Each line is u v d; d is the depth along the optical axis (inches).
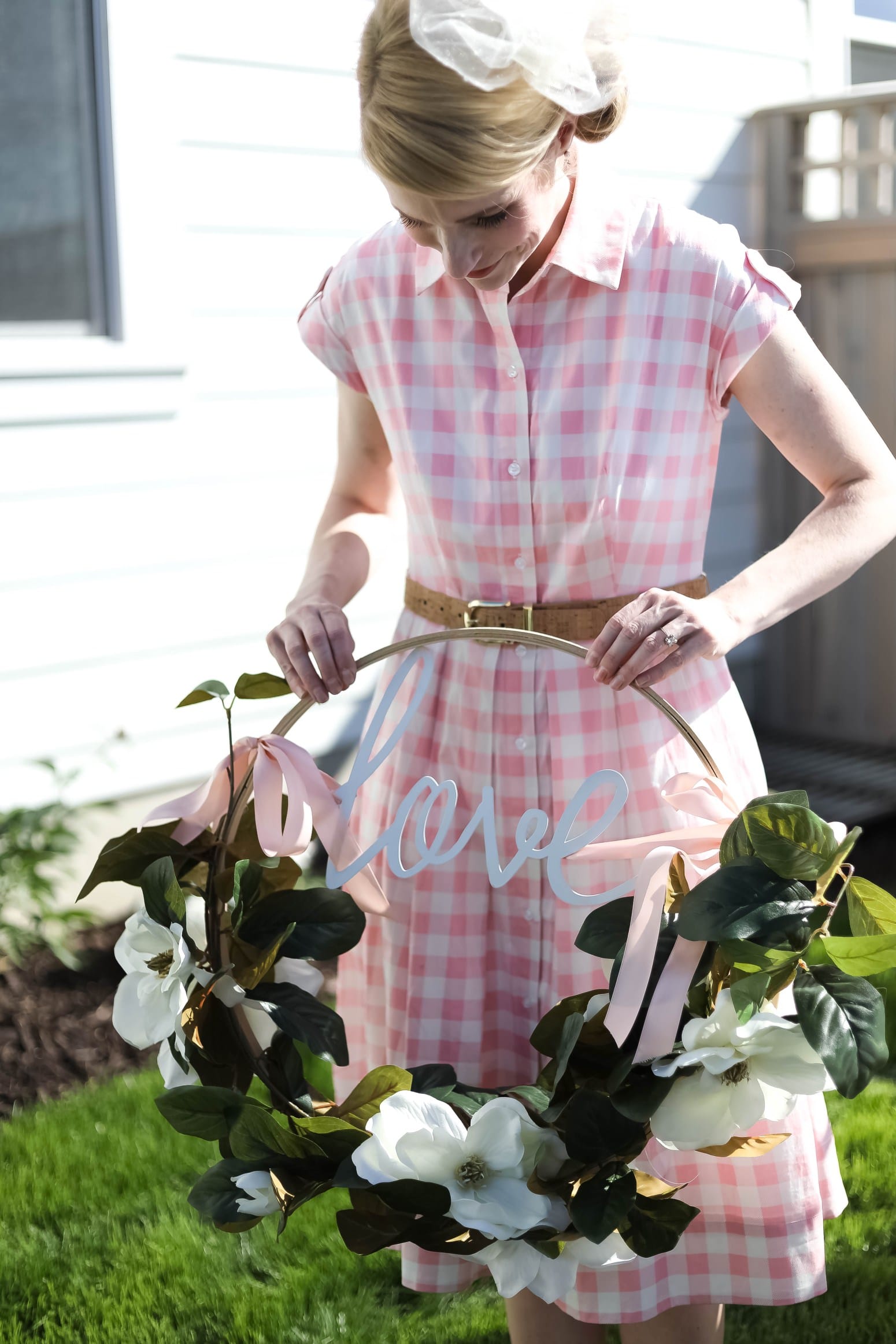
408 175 47.4
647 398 56.6
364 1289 85.0
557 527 58.2
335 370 65.3
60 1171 97.8
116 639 142.3
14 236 131.3
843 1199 63.5
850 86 206.8
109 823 144.3
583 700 58.9
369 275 61.1
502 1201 47.0
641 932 48.8
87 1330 81.7
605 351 56.4
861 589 191.8
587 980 59.0
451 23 44.7
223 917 56.4
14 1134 102.7
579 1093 48.0
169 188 138.6
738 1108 47.0
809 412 57.2
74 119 133.2
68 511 137.1
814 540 56.7
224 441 147.9
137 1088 109.0
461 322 58.1
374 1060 65.2
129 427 140.2
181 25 136.9
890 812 168.9
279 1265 87.6
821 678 197.9
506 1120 47.8
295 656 60.7
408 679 63.7
